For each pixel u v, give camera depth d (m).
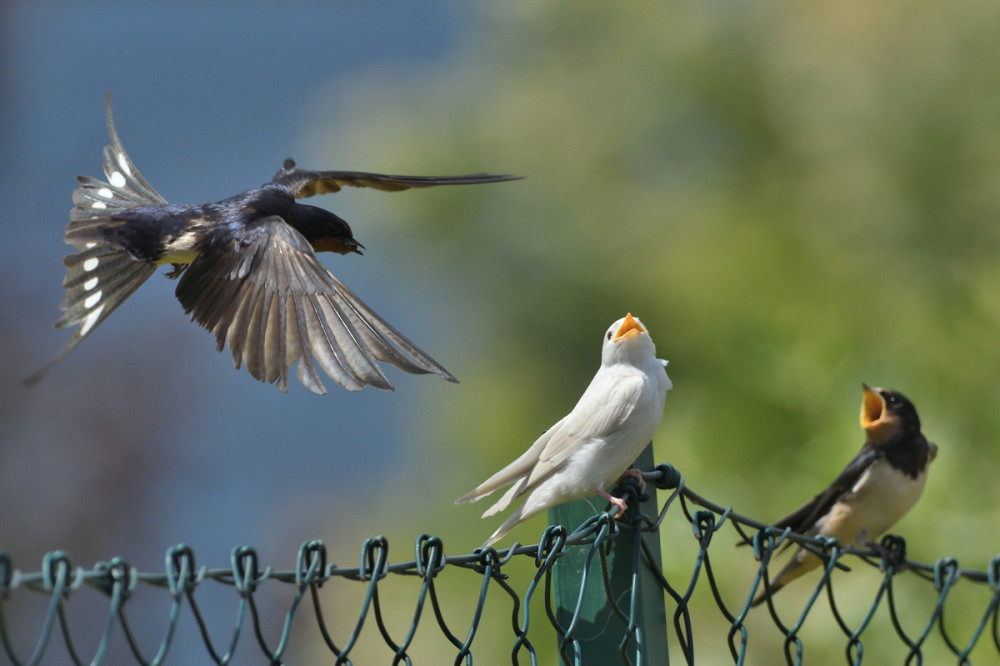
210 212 5.47
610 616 5.19
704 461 9.66
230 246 4.43
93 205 5.61
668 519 9.10
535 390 14.03
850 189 11.69
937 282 10.77
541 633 10.39
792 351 9.98
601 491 5.44
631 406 5.71
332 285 4.29
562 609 5.25
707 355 10.96
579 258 14.01
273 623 16.42
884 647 8.59
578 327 14.16
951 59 11.67
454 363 14.40
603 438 5.70
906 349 10.09
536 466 5.80
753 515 9.33
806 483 9.36
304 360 4.04
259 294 4.28
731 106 13.25
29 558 16.62
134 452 17.69
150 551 17.41
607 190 14.11
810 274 11.38
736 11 13.66
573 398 14.05
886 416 8.43
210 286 4.34
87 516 17.17
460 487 13.16
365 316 4.21
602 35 14.67
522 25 15.47
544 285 14.37
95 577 3.65
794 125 12.66
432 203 14.98
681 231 12.94
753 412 9.74
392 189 6.09
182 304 4.32
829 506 8.62
